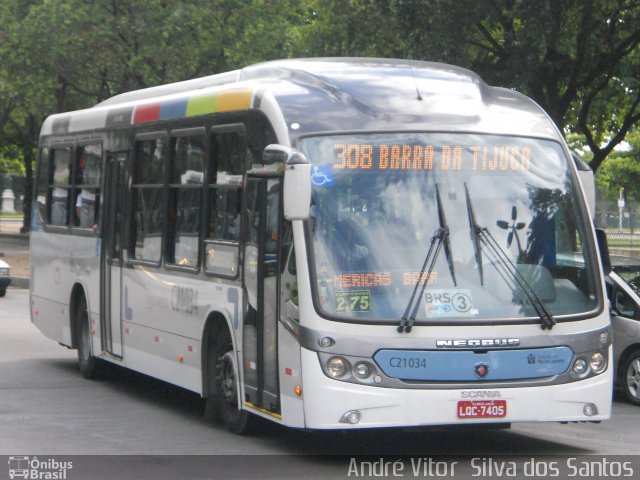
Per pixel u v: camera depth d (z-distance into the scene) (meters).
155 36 39.97
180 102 13.80
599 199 35.94
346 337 10.25
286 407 10.71
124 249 15.27
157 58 39.97
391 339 10.29
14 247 52.47
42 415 13.77
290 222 10.67
